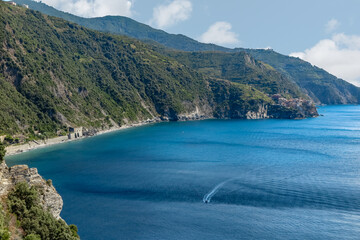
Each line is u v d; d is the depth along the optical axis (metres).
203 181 124.62
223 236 81.38
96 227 86.25
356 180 123.56
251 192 111.25
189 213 94.69
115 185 120.56
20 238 43.59
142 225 87.38
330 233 81.31
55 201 53.31
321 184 118.69
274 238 80.00
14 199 47.34
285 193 109.50
